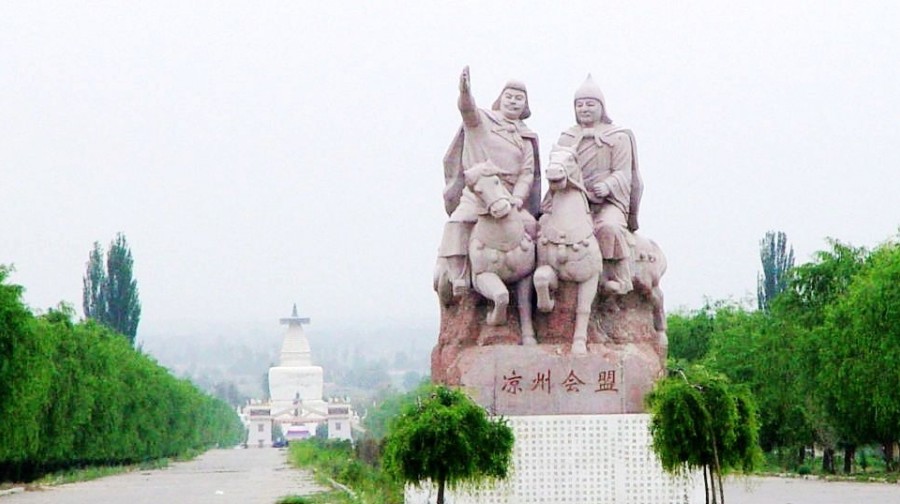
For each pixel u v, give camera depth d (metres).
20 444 47.91
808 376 53.09
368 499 37.25
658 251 30.11
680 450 24.17
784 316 60.00
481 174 27.53
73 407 59.78
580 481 27.09
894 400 46.19
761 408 59.22
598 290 28.77
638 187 29.66
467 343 28.81
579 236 27.83
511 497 26.97
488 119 28.95
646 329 29.66
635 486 27.12
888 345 45.62
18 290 43.25
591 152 29.48
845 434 51.91
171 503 40.16
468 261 28.62
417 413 24.89
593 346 28.28
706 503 24.39
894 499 37.38
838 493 41.22
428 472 24.22
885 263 49.28
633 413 27.58
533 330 28.52
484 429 24.70
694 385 24.47
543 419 27.23
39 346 44.09
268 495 43.75
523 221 28.23
